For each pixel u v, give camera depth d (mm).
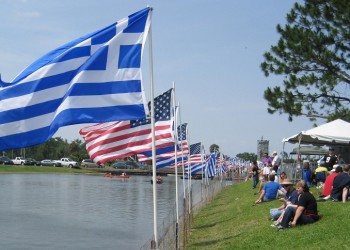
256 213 21719
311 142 31047
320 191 22469
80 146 147375
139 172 109812
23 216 35094
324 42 35594
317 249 12727
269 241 15039
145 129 14477
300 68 36906
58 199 49062
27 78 10289
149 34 11062
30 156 148125
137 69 10766
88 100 10516
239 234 18438
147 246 17062
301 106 36219
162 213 37844
